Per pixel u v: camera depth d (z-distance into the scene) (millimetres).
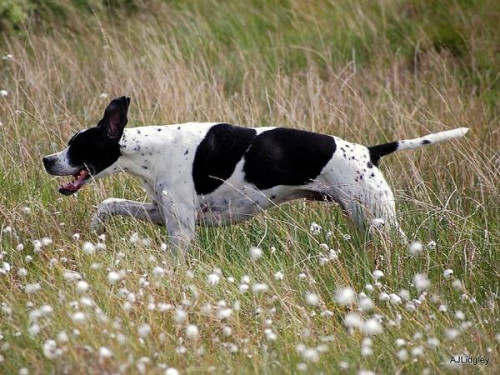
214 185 10336
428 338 8172
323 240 10547
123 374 7039
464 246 10023
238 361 7801
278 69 15852
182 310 8219
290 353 7883
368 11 20219
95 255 9430
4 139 12453
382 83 17344
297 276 9328
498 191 11531
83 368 7113
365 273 9453
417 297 9328
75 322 7617
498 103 16719
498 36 19016
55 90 15734
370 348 7832
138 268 9227
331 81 16891
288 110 14883
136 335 7832
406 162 13062
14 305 8438
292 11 19938
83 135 10141
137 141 10172
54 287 8562
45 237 9797
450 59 18609
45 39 17156
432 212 10797
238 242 10469
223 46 18844
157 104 13938
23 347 7809
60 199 11172
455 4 19953
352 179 10328
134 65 16641
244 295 8836
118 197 11633
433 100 16016
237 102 15219
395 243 9992
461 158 13070
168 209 10227
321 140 10422
